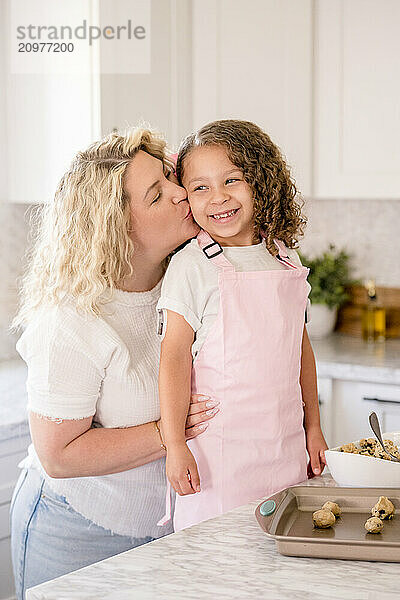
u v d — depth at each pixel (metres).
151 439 1.68
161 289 1.70
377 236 3.44
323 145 3.04
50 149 2.95
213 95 3.09
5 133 3.07
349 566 1.16
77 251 1.64
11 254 3.27
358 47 2.95
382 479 1.42
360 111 2.96
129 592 1.09
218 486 1.64
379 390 2.81
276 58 3.04
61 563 1.79
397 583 1.10
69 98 2.88
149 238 1.68
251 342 1.62
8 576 2.56
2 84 3.04
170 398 1.62
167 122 3.05
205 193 1.70
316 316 3.36
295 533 1.25
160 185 1.68
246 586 1.10
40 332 1.66
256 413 1.63
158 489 1.78
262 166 1.71
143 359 1.74
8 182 3.09
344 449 1.50
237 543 1.25
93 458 1.66
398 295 3.38
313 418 1.86
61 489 1.78
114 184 1.62
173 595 1.08
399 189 2.93
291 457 1.67
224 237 1.71
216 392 1.63
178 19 3.06
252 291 1.63
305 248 3.60
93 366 1.65
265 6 3.03
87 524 1.77
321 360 2.93
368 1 2.91
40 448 1.67
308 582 1.11
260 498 1.63
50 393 1.63
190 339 1.66
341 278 3.46
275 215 1.73
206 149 1.69
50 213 1.72
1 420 2.49
